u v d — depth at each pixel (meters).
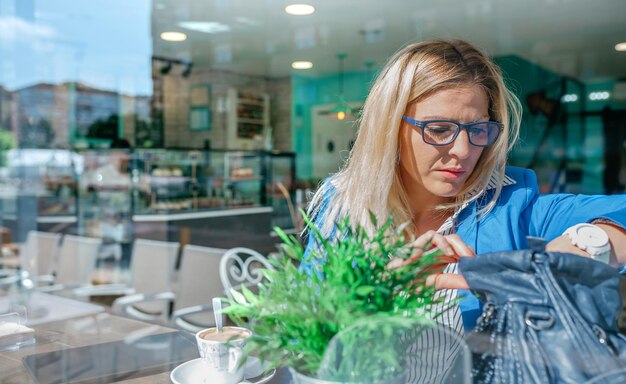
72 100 5.88
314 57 7.90
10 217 4.63
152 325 1.21
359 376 0.48
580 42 6.88
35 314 1.34
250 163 6.63
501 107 0.72
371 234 0.58
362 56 7.79
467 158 0.69
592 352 0.49
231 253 2.33
